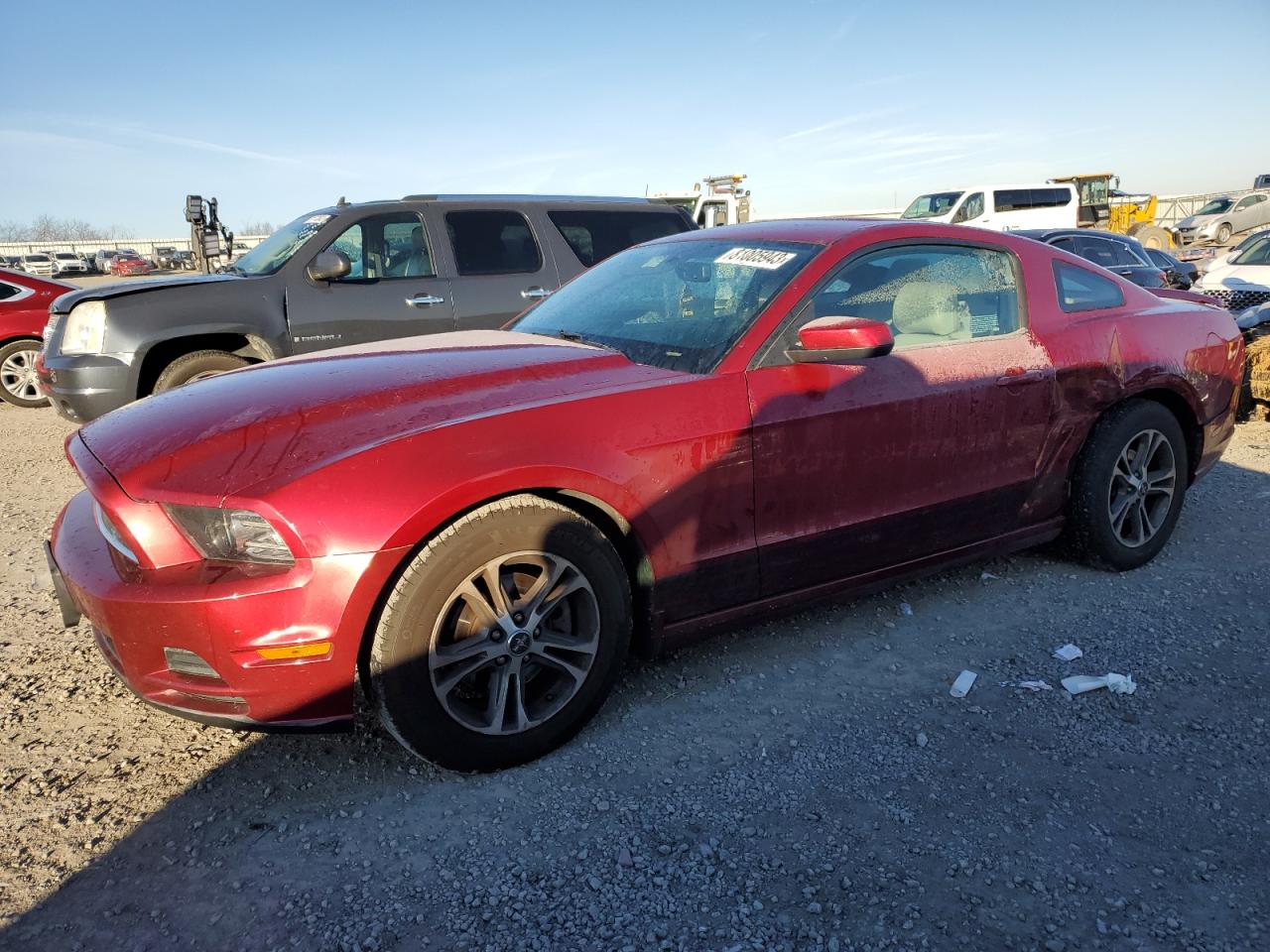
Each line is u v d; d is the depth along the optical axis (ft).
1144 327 12.84
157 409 9.18
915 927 6.59
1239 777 8.35
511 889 7.06
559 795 8.23
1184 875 7.11
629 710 9.66
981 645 11.05
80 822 7.95
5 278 31.86
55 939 6.61
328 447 7.84
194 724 9.58
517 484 8.10
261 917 6.81
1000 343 11.52
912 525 10.92
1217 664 10.47
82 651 11.43
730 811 7.97
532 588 8.55
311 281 21.48
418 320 22.49
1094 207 92.32
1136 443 12.97
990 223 67.41
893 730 9.23
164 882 7.21
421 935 6.61
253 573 7.48
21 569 14.47
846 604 12.22
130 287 20.71
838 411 9.98
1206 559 13.70
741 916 6.73
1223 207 104.58
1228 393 14.03
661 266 12.17
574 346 10.52
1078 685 9.89
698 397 9.23
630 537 9.04
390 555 7.58
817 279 10.28
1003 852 7.39
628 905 6.86
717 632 9.92
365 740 9.18
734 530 9.57
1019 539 12.19
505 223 23.76
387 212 22.50
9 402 31.73
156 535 7.65
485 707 8.71
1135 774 8.43
